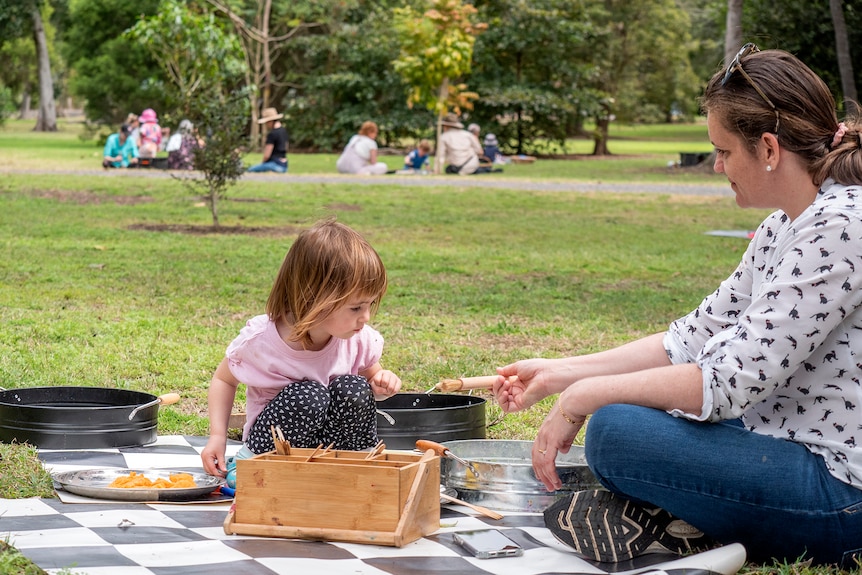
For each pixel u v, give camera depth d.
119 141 24.34
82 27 39.06
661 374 2.73
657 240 12.62
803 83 2.66
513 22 32.91
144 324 6.66
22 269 9.00
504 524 3.17
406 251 11.07
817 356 2.66
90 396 4.30
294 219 13.99
